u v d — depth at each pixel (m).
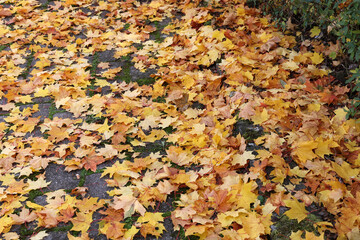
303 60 3.57
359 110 2.88
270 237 2.12
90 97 3.52
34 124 3.16
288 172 2.51
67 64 4.00
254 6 4.49
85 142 2.90
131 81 3.73
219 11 4.68
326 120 2.84
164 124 3.10
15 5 5.37
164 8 5.01
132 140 3.01
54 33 4.62
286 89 3.24
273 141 2.75
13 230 2.27
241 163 2.59
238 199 2.31
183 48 4.15
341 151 2.63
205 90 3.45
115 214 2.30
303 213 2.20
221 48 3.89
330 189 2.34
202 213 2.22
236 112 3.15
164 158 2.75
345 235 2.04
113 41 4.42
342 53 3.40
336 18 3.39
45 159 2.78
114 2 5.34
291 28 4.05
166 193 2.40
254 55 3.65
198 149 2.80
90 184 2.61
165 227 2.25
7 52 4.25
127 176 2.62
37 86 3.69
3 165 2.74
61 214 2.36
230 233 2.09
